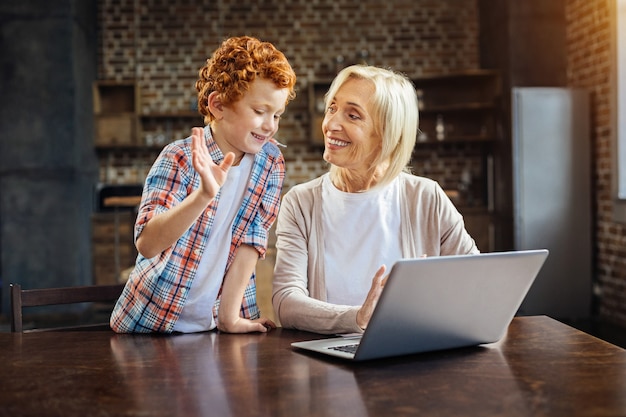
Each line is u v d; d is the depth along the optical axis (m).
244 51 1.66
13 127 7.34
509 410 1.16
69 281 7.35
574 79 6.95
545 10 7.07
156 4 8.55
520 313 6.51
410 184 2.06
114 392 1.28
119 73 8.54
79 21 7.62
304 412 1.16
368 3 8.56
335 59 8.52
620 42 5.94
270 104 1.67
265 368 1.43
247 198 1.81
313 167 8.58
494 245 7.66
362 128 1.89
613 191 6.08
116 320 1.81
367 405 1.19
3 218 7.34
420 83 8.32
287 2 8.55
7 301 7.28
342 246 2.02
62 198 7.35
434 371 1.40
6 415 1.17
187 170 1.71
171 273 1.74
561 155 6.48
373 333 1.41
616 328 5.99
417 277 1.37
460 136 8.19
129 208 7.76
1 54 7.32
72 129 7.36
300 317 1.80
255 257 1.84
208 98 1.71
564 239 6.50
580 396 1.23
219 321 1.81
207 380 1.35
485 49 8.17
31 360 1.51
